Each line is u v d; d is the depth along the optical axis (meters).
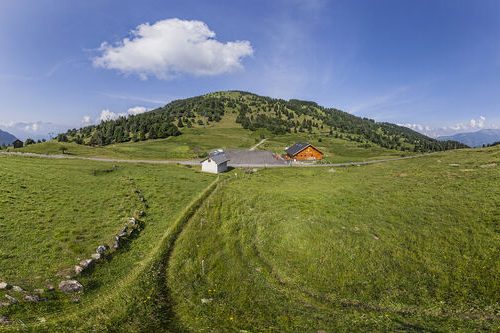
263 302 27.94
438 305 26.89
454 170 71.06
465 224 38.53
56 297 26.08
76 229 39.12
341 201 53.06
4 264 29.66
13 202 45.72
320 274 32.44
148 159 128.62
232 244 39.59
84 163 91.25
